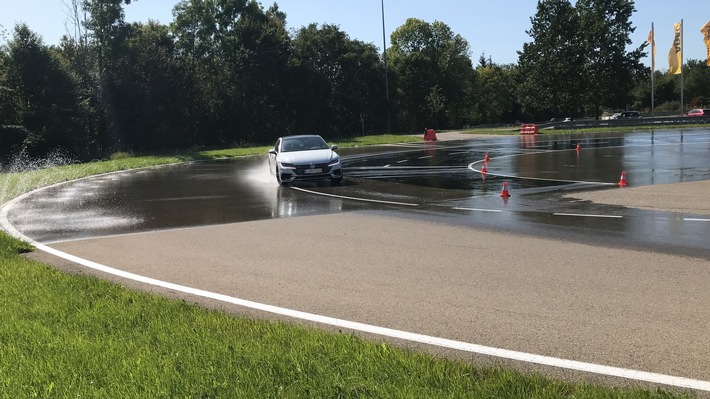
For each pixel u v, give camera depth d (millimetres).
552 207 11641
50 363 3973
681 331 4645
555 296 5672
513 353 4285
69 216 12570
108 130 44812
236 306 5664
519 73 73062
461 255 7613
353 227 10047
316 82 60562
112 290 6023
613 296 5609
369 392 3412
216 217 11711
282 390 3465
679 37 56438
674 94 115312
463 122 101688
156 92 46781
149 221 11508
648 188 13875
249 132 55125
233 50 55125
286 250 8281
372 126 69562
